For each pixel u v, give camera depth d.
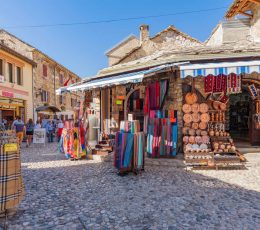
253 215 3.78
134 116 10.20
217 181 5.74
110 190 5.11
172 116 8.15
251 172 6.60
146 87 8.80
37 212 3.98
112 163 8.09
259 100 8.76
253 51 7.58
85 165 7.76
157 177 6.16
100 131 11.20
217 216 3.76
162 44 15.84
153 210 4.02
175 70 8.16
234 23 10.66
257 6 10.05
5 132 3.91
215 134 7.99
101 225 3.49
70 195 4.81
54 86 25.48
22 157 9.41
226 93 8.29
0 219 3.72
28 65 19.75
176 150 7.78
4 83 16.12
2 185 3.54
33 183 5.67
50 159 8.93
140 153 6.47
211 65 6.38
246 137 11.62
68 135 8.86
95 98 11.69
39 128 13.89
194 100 8.02
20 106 18.67
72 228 3.41
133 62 10.34
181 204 4.27
